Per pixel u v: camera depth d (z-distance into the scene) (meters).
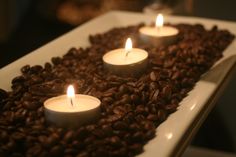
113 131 0.34
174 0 0.71
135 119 0.36
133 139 0.33
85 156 0.31
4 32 1.06
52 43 0.52
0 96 0.40
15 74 0.45
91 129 0.33
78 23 0.93
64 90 0.41
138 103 0.39
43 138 0.32
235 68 0.50
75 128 0.34
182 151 0.35
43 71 0.45
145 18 0.63
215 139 0.73
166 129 0.35
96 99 0.37
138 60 0.46
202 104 0.39
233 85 0.70
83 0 0.94
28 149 0.32
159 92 0.40
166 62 0.47
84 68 0.46
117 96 0.39
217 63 0.49
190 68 0.46
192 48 0.51
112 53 0.48
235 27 0.60
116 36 0.57
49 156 0.31
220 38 0.56
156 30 0.56
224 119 0.72
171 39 0.53
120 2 0.82
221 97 0.71
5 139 0.33
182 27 0.59
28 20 1.05
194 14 0.70
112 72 0.45
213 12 0.69
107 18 0.62
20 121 0.35
